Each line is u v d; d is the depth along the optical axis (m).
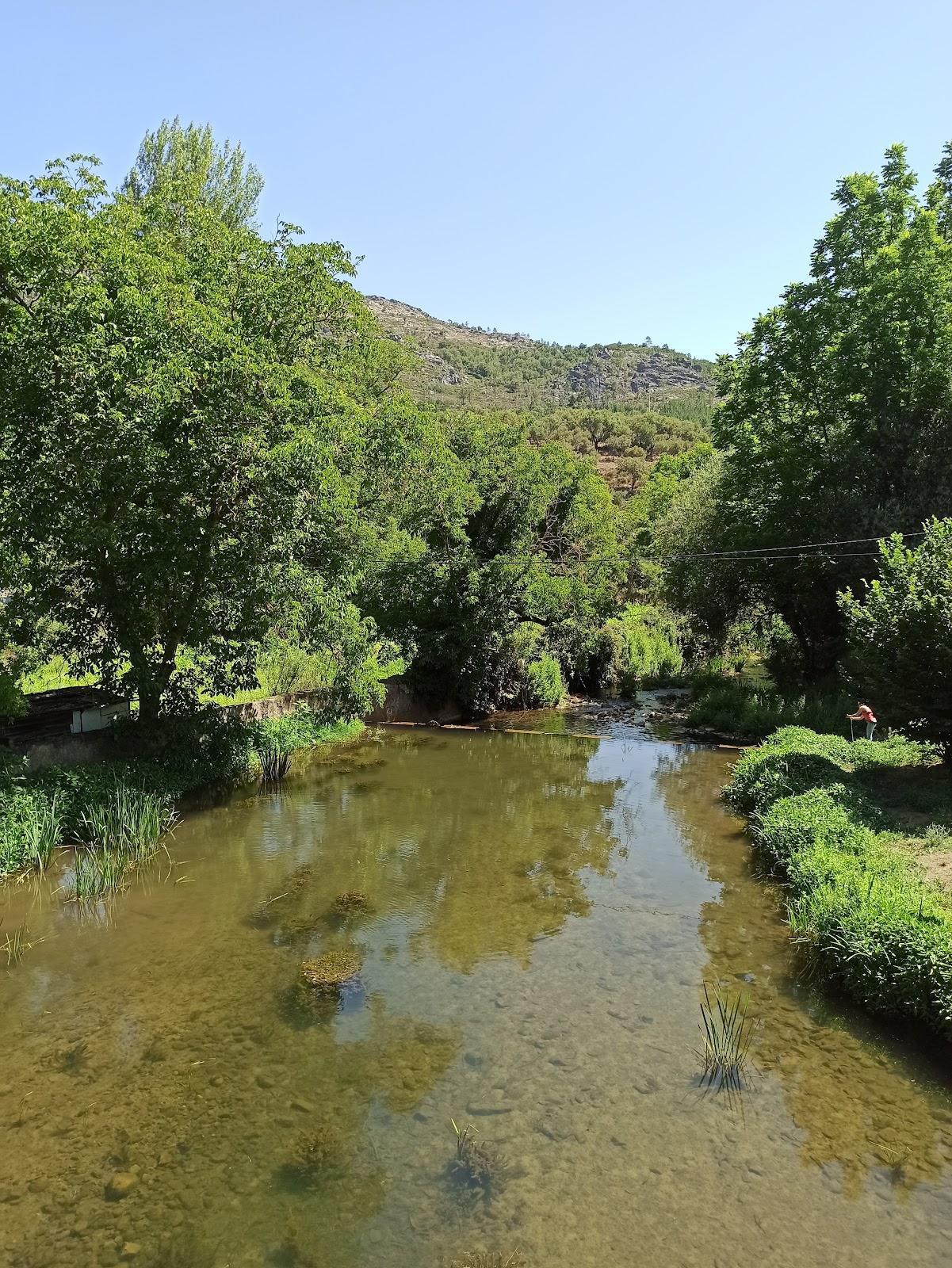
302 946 8.23
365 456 18.34
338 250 13.85
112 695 13.34
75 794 11.43
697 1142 5.28
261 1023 6.73
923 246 21.50
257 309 13.34
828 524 22.78
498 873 10.63
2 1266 4.25
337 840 11.95
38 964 7.75
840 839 9.92
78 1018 6.78
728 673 32.72
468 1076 5.99
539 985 7.45
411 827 12.80
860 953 7.12
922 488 21.30
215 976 7.55
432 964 7.89
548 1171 4.99
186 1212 4.66
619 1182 4.90
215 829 12.27
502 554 24.31
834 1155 5.16
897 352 21.69
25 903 9.16
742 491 26.52
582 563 28.23
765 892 9.90
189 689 14.16
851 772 13.50
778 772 13.27
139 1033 6.54
